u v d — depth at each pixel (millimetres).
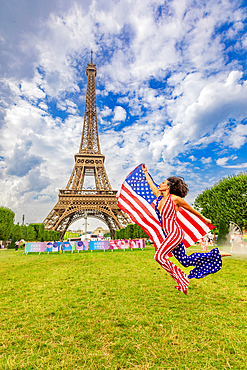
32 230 51969
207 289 8797
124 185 4906
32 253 32969
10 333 5316
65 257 24484
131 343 4555
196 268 3818
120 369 3672
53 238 55406
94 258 22266
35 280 11906
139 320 5750
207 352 4141
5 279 12570
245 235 34906
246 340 4504
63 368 3746
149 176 4785
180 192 4070
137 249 34781
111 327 5375
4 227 57500
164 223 3881
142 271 13609
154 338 4734
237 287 8992
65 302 7668
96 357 4062
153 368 3656
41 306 7336
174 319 5777
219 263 3746
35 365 3877
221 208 38656
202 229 4355
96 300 7742
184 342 4508
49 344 4668
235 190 36844
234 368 3566
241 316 5809
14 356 4234
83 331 5250
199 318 5773
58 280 11625
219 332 4926
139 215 4629
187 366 3693
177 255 3914
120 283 10344
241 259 17922
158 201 4211
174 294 8211
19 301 8055
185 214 4426
